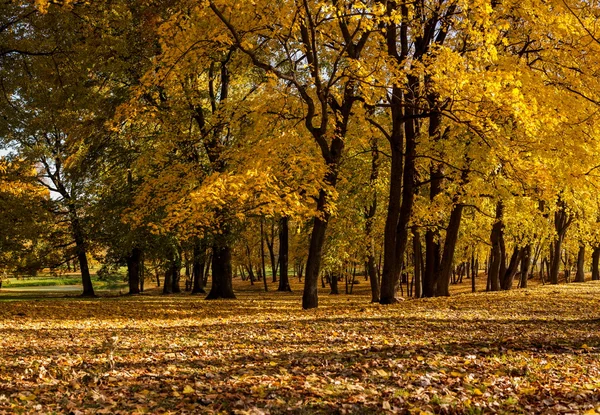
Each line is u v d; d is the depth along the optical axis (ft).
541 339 29.35
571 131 42.88
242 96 76.43
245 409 16.11
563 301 51.06
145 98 64.75
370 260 88.63
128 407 16.53
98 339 31.65
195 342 30.19
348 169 77.41
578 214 97.30
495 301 51.16
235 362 23.99
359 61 42.22
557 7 38.73
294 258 159.33
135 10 62.28
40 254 100.07
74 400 17.43
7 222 70.18
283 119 51.47
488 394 17.93
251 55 42.09
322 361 23.71
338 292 146.92
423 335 31.24
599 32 38.32
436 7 47.39
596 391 18.33
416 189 67.10
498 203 72.64
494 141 42.75
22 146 92.89
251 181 40.47
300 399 17.46
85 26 55.26
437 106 45.37
